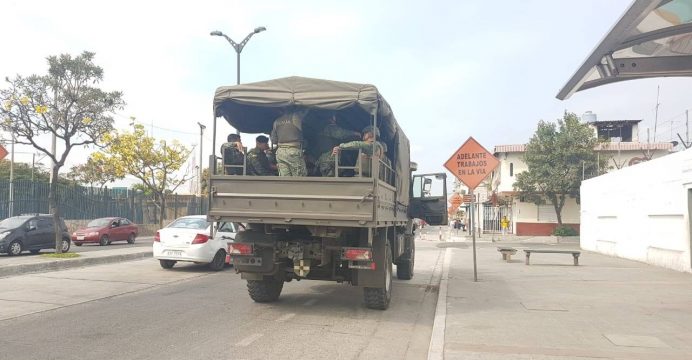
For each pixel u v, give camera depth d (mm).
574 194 36625
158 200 34875
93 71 16531
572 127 36188
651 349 6371
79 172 46406
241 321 8047
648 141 40781
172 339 6812
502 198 42719
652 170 16516
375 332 7598
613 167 38125
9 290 10484
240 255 8633
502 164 41875
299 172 8500
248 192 8195
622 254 19438
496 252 22828
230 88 8570
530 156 36625
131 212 34156
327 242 8555
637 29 6582
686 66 7605
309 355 6246
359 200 7730
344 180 7785
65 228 20109
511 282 12508
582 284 12094
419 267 17031
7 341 6555
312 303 9781
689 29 6590
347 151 8750
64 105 16344
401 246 11555
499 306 9305
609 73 7723
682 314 8508
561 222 37188
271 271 8711
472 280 12930
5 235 17969
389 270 9344
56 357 5887
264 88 8430
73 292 10336
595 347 6461
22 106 15797
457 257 20016
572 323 7844
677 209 14594
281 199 8031
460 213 63875
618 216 19828
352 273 8883
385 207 8648
